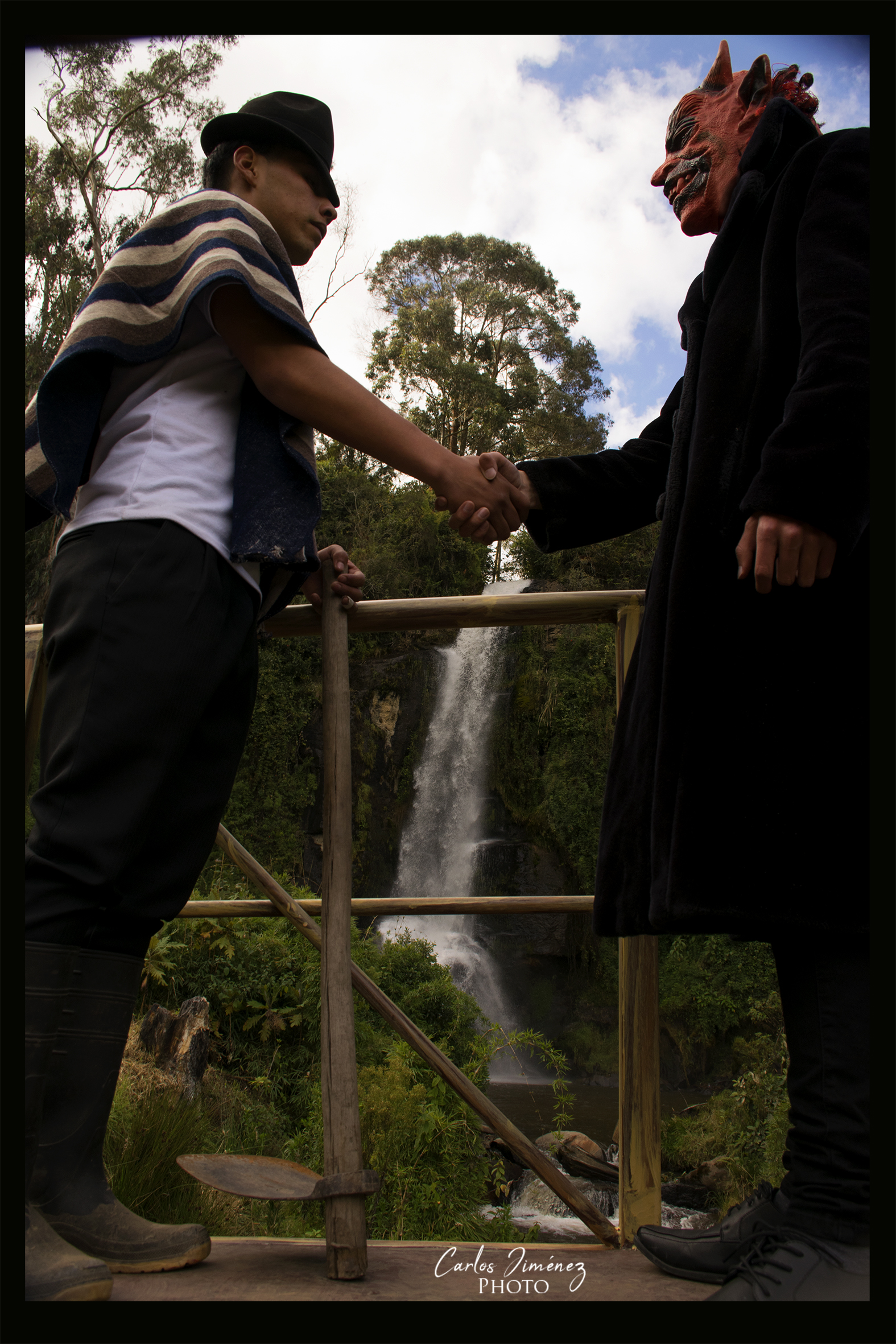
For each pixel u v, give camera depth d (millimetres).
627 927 1273
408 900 1749
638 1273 1142
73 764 1062
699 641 1151
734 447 1190
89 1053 1117
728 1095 10219
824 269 1079
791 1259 955
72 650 1115
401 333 40906
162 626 1115
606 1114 13797
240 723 1264
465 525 1570
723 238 1302
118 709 1078
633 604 1615
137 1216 1101
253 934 7855
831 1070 1026
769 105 1307
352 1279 1009
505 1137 1440
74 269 20281
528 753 24219
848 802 1049
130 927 1156
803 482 969
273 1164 1201
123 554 1137
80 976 1126
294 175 1450
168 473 1184
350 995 1131
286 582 1404
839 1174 993
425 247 43531
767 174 1303
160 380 1240
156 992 7180
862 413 989
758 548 1008
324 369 1231
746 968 18453
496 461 1604
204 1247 1077
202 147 1503
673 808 1131
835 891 1034
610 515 1703
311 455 1271
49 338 19469
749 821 1075
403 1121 3158
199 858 1217
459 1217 2984
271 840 21406
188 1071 5176
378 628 1641
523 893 22938
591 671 24406
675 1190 9078
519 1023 21344
